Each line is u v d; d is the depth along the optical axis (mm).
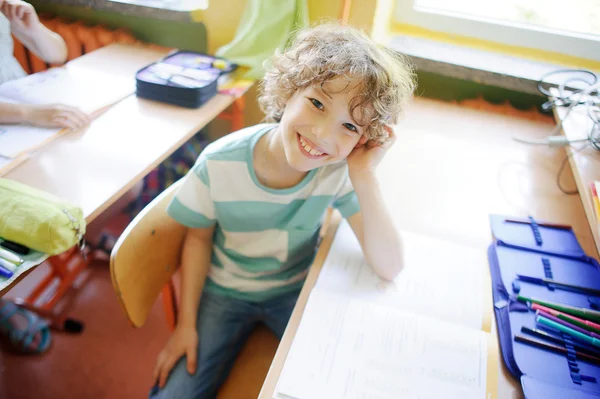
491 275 861
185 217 953
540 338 733
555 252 902
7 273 788
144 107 1309
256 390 937
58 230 838
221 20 1635
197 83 1337
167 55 1600
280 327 1021
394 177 1106
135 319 920
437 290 820
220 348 975
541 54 1569
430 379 672
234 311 1028
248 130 969
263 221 967
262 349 1009
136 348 1498
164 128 1229
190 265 1018
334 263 869
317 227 1016
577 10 1489
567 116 1244
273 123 1023
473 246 927
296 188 911
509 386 678
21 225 832
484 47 1605
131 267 874
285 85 839
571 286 827
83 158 1088
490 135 1320
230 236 1013
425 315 772
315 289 797
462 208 1024
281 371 670
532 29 1542
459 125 1364
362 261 882
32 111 1176
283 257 1020
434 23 1638
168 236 979
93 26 1803
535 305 778
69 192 986
